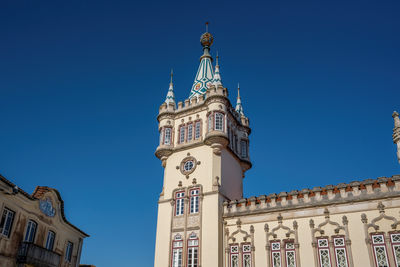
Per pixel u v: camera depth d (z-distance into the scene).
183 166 35.31
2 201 23.86
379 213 24.92
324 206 27.03
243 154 39.84
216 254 29.14
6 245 24.17
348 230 25.44
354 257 24.55
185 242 31.25
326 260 25.52
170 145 37.06
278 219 28.45
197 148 35.31
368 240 24.45
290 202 28.59
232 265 29.19
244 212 30.30
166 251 31.73
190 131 37.03
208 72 43.12
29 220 27.19
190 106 38.12
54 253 29.44
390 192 25.00
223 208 31.75
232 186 35.44
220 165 33.56
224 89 37.12
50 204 29.92
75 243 34.84
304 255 26.31
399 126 26.92
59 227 31.52
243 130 41.34
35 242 27.55
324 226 26.45
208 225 30.78
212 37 46.81
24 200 26.14
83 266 46.12
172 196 34.12
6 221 24.50
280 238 27.83
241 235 29.75
